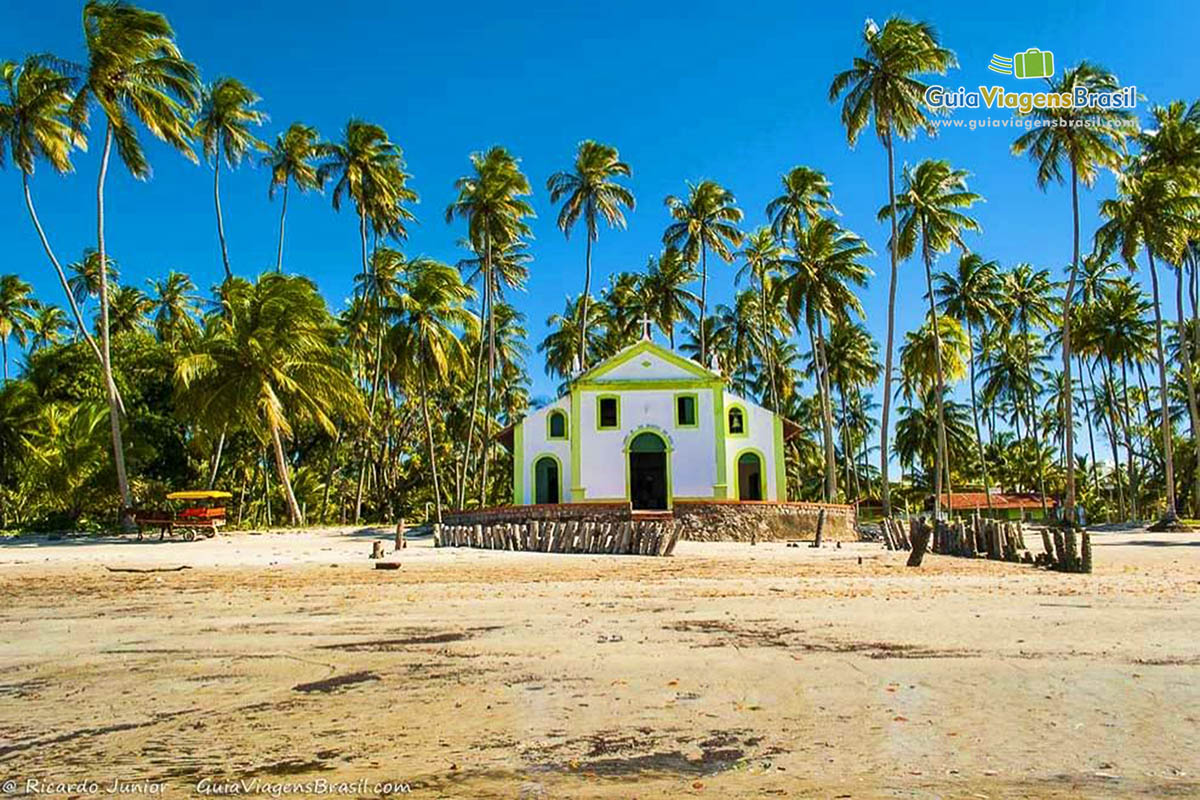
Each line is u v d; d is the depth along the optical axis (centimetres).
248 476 5109
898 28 3481
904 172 4044
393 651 896
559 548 2461
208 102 4231
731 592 1378
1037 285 5525
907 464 6819
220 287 4431
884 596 1297
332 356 4106
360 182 4409
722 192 4731
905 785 479
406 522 4734
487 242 4366
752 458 3816
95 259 5531
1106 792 463
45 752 570
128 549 2789
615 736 585
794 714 629
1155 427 6384
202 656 885
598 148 4500
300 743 582
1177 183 3650
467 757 546
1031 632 941
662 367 3812
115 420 3491
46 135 3356
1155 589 1355
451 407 5928
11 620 1185
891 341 3484
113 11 3281
